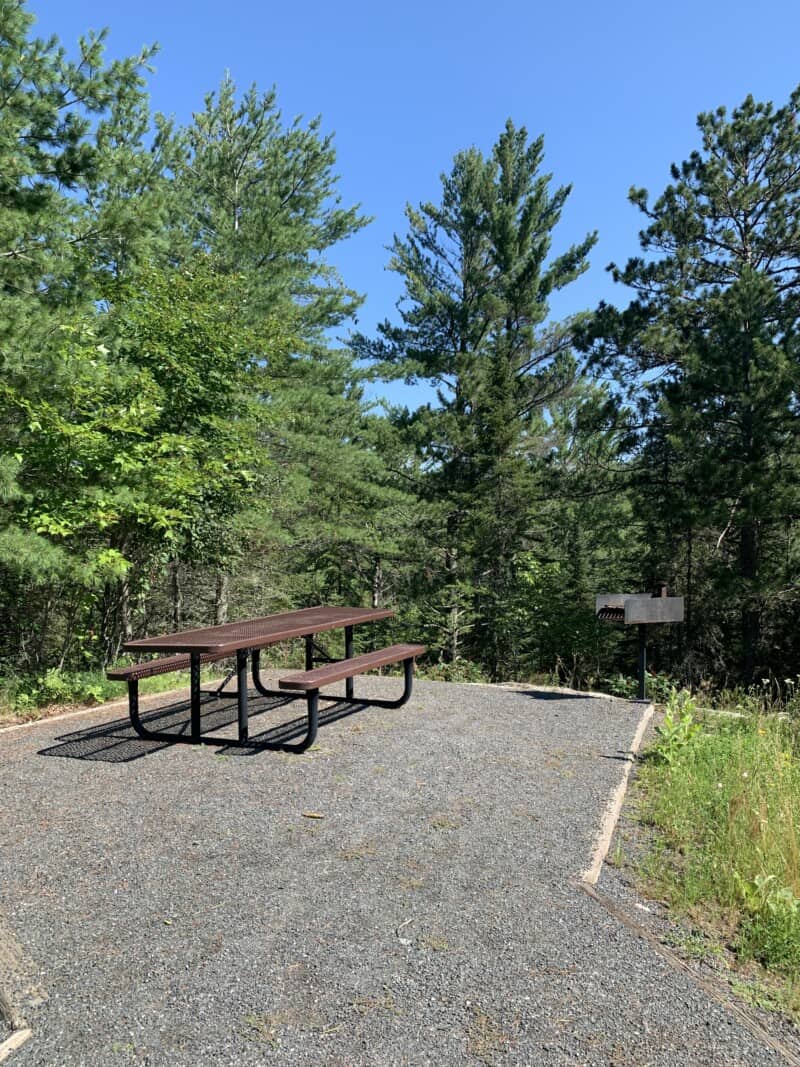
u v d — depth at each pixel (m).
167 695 6.96
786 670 14.18
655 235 15.16
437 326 20.64
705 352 13.52
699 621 15.13
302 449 13.76
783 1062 2.13
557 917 2.88
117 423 7.07
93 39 6.38
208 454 8.99
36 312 6.01
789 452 12.83
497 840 3.58
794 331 13.04
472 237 20.39
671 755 4.85
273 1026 2.21
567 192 20.83
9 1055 2.07
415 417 20.06
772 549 14.73
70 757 4.87
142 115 9.60
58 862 3.29
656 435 15.40
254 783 4.36
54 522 6.54
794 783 4.38
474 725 5.82
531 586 18.33
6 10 6.01
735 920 2.96
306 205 15.99
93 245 6.97
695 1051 2.16
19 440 6.84
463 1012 2.29
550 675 17.16
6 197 6.20
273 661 11.84
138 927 2.74
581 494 17.48
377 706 6.47
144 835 3.59
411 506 18.50
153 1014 2.25
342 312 16.33
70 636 8.79
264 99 14.66
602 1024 2.26
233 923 2.78
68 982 2.40
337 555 17.73
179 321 8.57
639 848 3.57
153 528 7.80
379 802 4.07
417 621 17.84
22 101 6.11
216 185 14.45
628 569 18.08
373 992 2.38
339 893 3.03
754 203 14.45
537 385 20.42
